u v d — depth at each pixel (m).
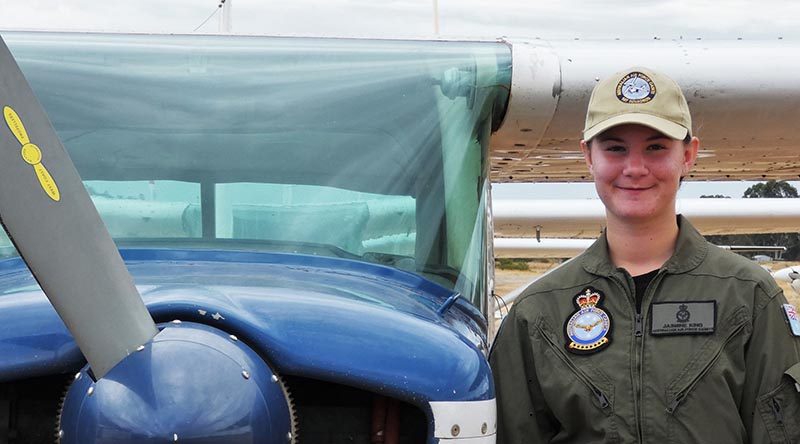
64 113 3.06
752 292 2.59
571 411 2.66
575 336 2.68
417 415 2.44
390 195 3.05
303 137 3.07
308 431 2.43
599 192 2.72
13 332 2.18
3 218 2.14
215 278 2.41
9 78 2.16
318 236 2.89
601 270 2.70
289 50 3.28
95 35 3.29
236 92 3.12
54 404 2.34
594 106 2.70
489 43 3.62
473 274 3.11
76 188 2.17
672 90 2.65
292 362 2.17
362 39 3.38
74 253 2.14
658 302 2.62
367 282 2.63
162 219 2.87
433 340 2.32
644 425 2.56
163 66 3.18
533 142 4.05
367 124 3.14
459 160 3.22
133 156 2.98
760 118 4.04
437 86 3.31
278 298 2.27
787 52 4.02
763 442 2.54
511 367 2.78
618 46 3.86
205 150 3.00
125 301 2.13
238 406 2.01
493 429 2.39
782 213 10.24
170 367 2.02
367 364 2.21
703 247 2.66
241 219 2.89
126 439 1.96
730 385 2.55
